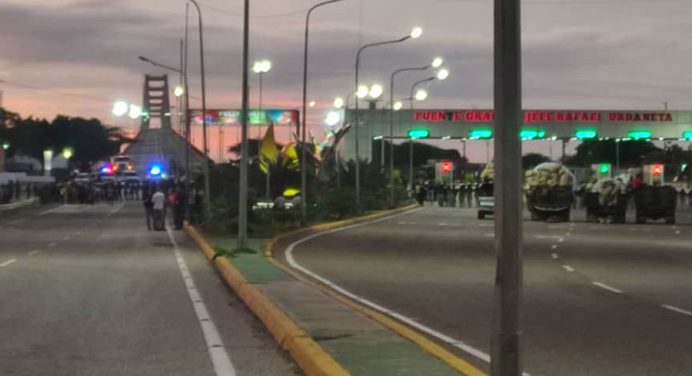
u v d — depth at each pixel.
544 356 10.95
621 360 10.68
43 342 11.62
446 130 78.50
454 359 9.84
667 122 78.19
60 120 169.38
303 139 41.84
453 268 23.30
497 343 6.57
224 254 24.89
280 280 18.20
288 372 9.78
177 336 12.18
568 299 16.97
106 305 15.51
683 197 86.19
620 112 78.31
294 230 38.34
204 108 44.66
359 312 13.65
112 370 9.80
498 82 6.64
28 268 22.94
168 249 30.23
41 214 60.94
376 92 55.91
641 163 147.38
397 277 20.91
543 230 43.53
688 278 21.30
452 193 80.62
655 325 13.62
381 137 78.75
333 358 9.83
